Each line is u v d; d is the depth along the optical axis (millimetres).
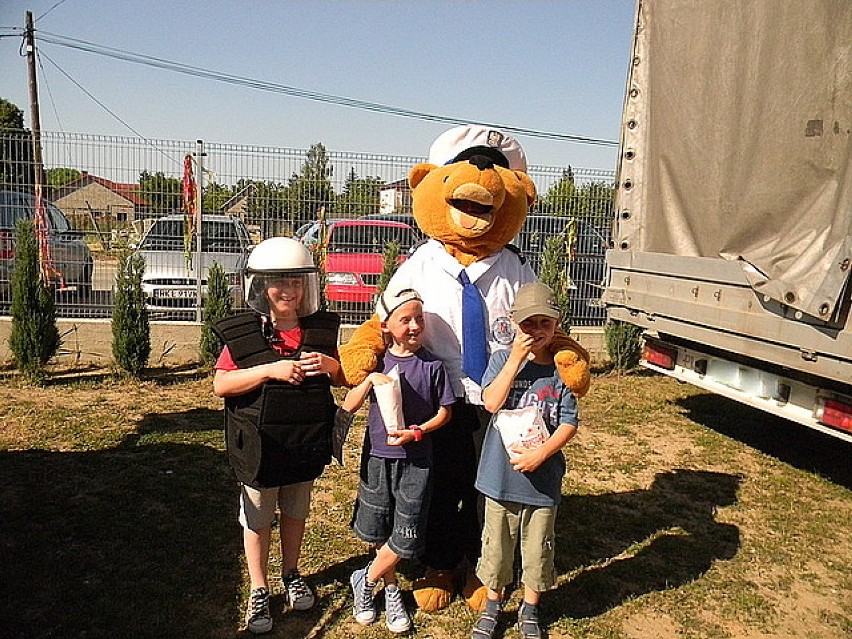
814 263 4117
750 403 5148
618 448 6039
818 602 3676
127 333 7590
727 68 4922
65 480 4758
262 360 2947
